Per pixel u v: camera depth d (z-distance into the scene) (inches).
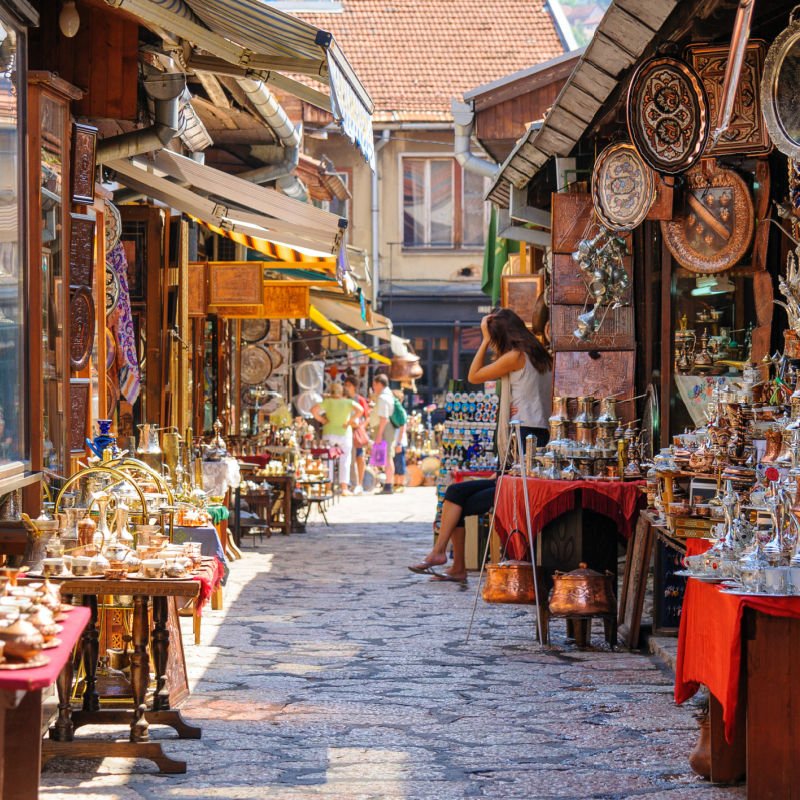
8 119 245.3
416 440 1085.1
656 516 280.8
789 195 301.0
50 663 138.9
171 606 239.3
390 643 321.4
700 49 281.7
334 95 273.9
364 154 310.3
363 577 454.6
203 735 226.8
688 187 323.9
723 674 189.5
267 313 597.3
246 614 366.9
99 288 363.3
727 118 217.9
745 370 245.1
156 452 322.3
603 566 322.3
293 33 272.5
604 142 409.7
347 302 743.7
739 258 317.1
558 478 325.1
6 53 243.9
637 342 406.3
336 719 239.5
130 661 230.4
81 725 215.9
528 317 561.3
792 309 267.9
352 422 929.5
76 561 202.2
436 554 445.1
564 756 215.8
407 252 1208.8
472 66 1254.9
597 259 393.4
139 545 215.8
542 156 431.8
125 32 347.6
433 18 1288.1
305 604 387.9
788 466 213.9
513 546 336.8
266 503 608.4
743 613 186.2
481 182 1208.2
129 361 405.1
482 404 504.7
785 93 249.4
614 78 326.0
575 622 315.9
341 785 197.5
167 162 415.5
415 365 1080.8
